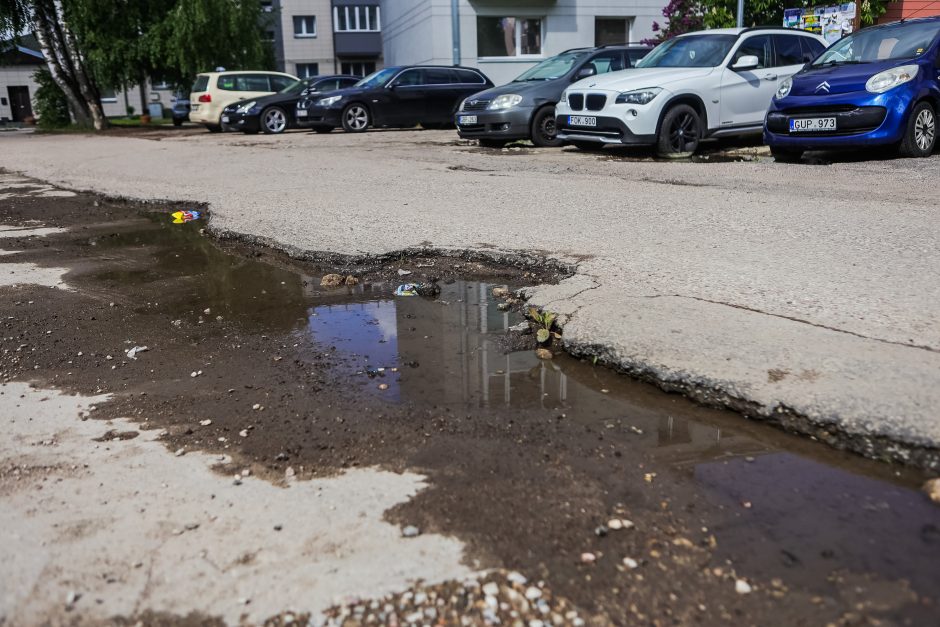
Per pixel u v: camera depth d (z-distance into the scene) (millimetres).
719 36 11180
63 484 2426
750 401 2729
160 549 2051
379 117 18516
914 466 2355
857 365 2877
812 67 9992
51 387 3316
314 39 45969
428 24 27016
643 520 2135
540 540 2047
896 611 1739
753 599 1797
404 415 2895
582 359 3375
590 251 4934
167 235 6727
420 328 3922
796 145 9273
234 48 28891
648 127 10227
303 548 2037
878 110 8656
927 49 9133
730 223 5613
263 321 4172
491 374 3279
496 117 12547
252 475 2461
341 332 3922
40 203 8789
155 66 28391
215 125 23125
